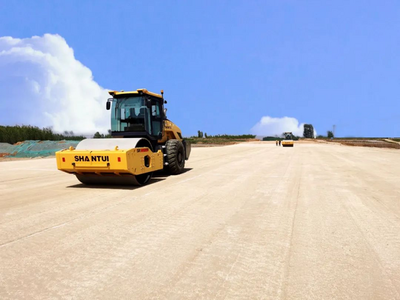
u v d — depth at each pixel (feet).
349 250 10.53
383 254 10.19
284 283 8.27
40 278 8.63
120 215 15.20
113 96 29.27
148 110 29.01
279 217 14.66
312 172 31.96
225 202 17.93
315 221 13.98
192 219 14.37
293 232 12.45
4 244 11.32
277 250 10.53
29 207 17.26
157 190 22.30
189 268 9.16
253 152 76.95
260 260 9.71
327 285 8.16
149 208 16.61
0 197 20.39
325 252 10.36
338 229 12.83
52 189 23.53
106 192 21.85
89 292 7.84
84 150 23.94
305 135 399.44
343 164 40.32
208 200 18.51
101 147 24.16
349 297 7.58
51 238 11.90
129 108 28.81
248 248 10.71
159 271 8.97
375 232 12.42
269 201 18.11
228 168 36.96
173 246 10.92
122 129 28.94
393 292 7.82
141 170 24.26
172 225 13.42
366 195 19.72
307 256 10.03
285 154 65.98
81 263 9.58
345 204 17.26
